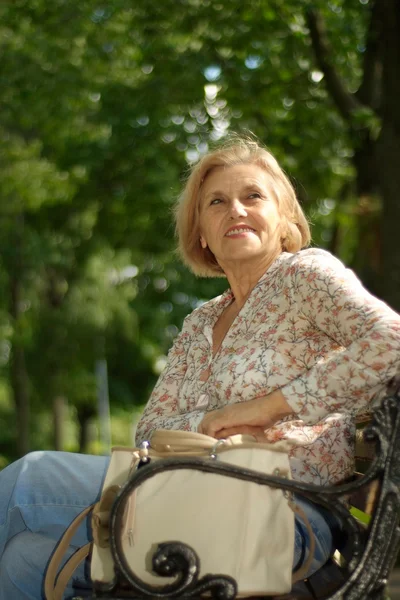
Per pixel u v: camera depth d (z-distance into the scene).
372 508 2.01
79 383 27.66
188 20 11.68
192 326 3.09
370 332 2.27
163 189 14.39
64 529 2.48
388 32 9.60
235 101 11.95
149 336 26.72
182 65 12.11
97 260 24.23
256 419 2.38
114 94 13.67
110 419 37.66
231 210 2.88
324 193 12.75
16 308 25.31
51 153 18.94
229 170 2.98
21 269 24.02
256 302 2.72
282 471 2.11
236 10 11.28
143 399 36.62
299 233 3.03
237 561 2.04
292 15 11.10
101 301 26.09
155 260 18.19
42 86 14.05
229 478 2.10
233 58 11.88
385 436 2.00
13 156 18.80
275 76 11.71
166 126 13.59
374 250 10.73
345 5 10.77
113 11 12.58
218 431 2.43
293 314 2.56
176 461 1.96
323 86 11.19
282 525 2.10
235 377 2.58
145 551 2.10
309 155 12.14
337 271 2.50
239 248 2.85
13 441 34.38
